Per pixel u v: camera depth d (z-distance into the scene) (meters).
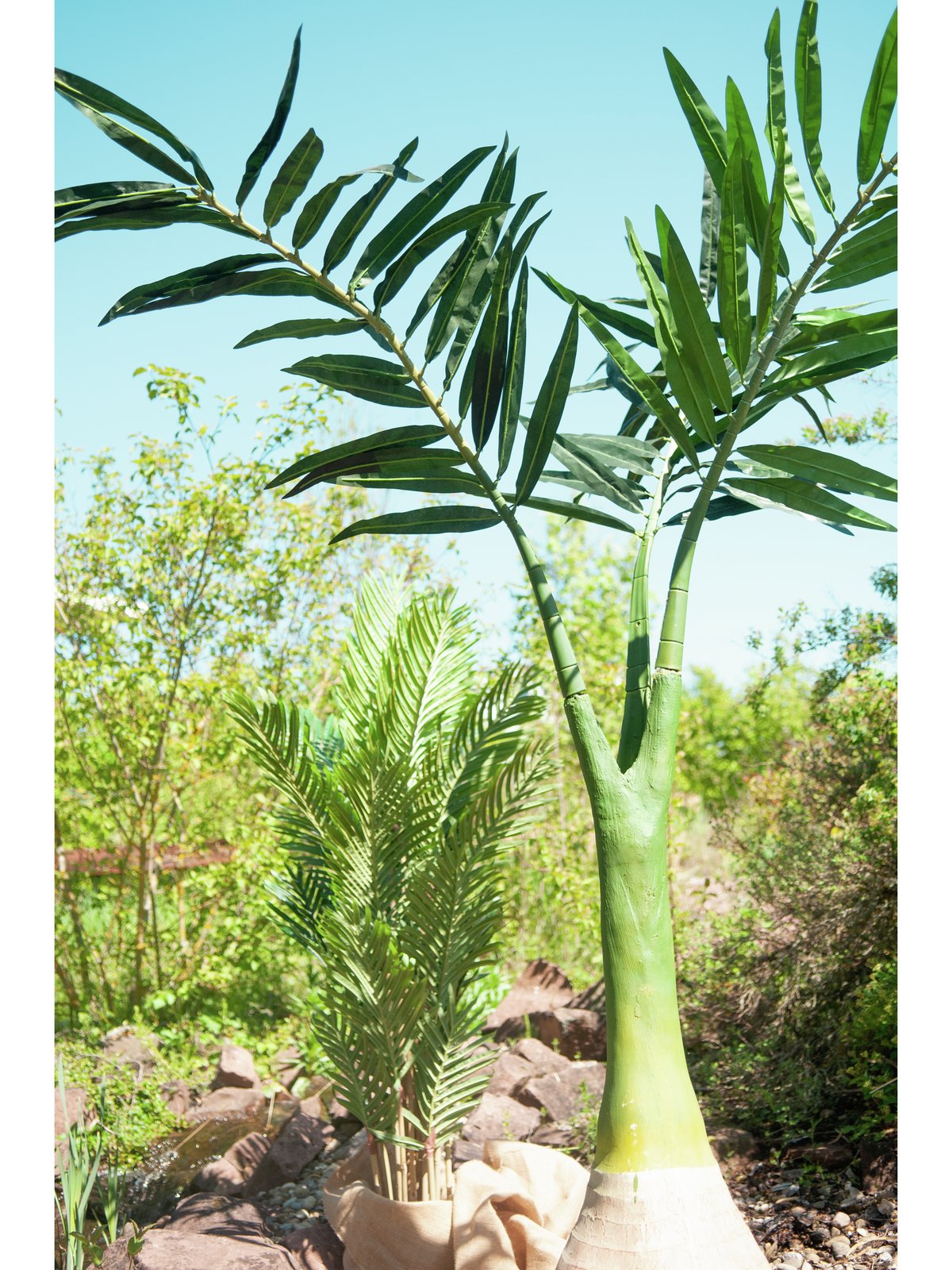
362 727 2.86
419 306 2.10
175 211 2.00
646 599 2.14
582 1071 3.79
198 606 4.72
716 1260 1.62
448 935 2.53
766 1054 3.34
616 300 2.63
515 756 2.59
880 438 3.96
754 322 2.23
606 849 1.85
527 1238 2.29
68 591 4.57
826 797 3.88
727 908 4.59
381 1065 2.45
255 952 4.59
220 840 4.95
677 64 2.19
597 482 2.19
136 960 4.66
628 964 1.80
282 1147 3.37
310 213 1.99
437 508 2.19
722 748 6.79
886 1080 2.88
